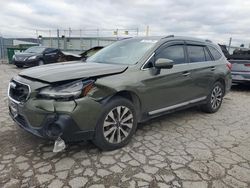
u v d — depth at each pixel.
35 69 3.49
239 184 2.72
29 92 2.98
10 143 3.51
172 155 3.34
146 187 2.61
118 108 3.34
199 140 3.91
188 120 4.92
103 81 3.15
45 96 2.89
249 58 8.04
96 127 3.13
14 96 3.29
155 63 3.74
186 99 4.60
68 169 2.90
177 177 2.81
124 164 3.05
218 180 2.78
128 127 3.53
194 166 3.06
